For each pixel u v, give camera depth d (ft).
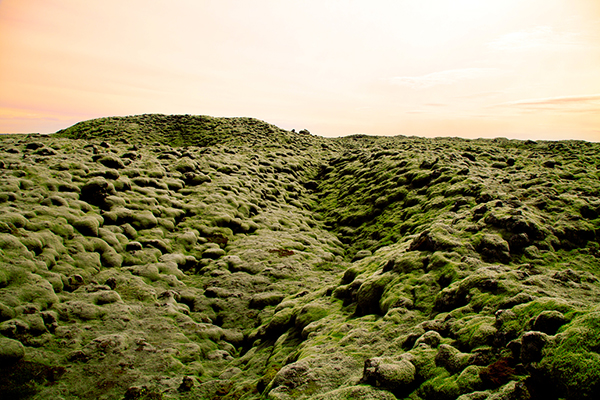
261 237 73.61
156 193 77.15
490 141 225.56
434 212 70.03
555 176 78.48
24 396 28.22
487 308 25.25
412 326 27.66
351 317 34.65
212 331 41.52
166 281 51.44
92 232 53.98
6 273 38.63
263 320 44.68
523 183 71.77
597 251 39.32
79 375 31.12
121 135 222.28
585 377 14.38
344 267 64.59
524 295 24.08
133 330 38.50
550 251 38.45
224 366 36.45
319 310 38.04
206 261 60.49
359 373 23.03
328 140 253.44
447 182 82.38
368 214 90.17
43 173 64.18
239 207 85.51
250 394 28.32
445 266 33.96
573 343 15.88
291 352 33.12
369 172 118.83
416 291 32.17
